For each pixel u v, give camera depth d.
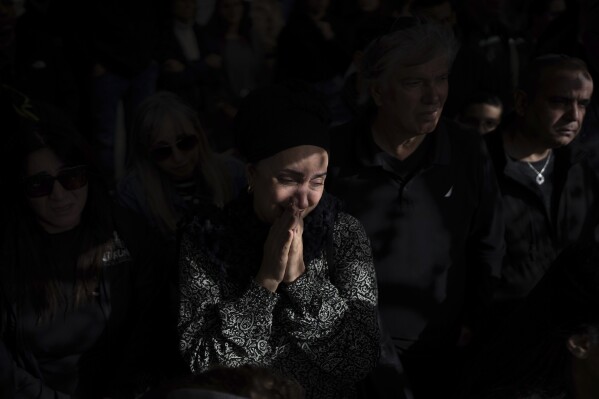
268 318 2.13
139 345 2.58
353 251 2.26
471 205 2.88
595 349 1.86
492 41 6.48
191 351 2.20
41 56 6.21
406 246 2.78
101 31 6.27
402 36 2.61
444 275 2.83
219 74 6.76
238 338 2.13
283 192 2.08
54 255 2.48
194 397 1.18
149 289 2.61
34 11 6.25
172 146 3.33
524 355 1.99
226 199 3.48
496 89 5.64
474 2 6.47
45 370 2.51
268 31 7.07
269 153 2.06
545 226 3.29
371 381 2.40
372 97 2.78
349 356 2.20
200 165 3.45
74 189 2.45
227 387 1.21
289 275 2.13
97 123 6.34
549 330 1.95
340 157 2.81
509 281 3.26
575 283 1.91
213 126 6.68
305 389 2.26
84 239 2.50
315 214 2.21
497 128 3.40
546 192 3.32
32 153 2.40
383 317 2.81
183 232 2.23
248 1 6.97
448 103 5.52
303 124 2.05
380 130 2.79
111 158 6.37
